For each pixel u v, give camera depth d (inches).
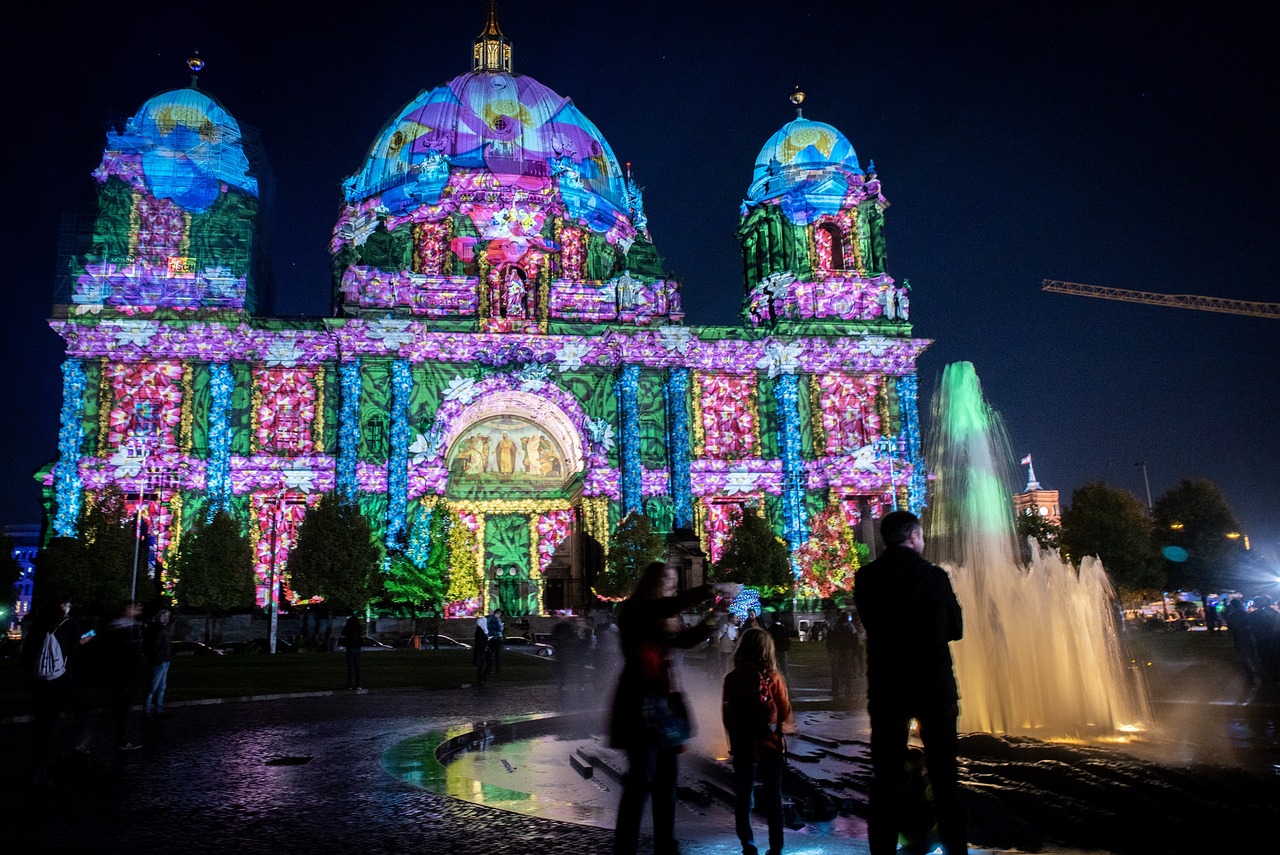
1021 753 592.7
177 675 1488.7
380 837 414.9
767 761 389.1
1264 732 699.4
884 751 331.6
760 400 3356.3
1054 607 784.9
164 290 3083.2
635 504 3142.2
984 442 1327.5
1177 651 1665.8
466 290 3289.9
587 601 3117.6
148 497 2935.5
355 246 3690.9
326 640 2593.5
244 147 3457.2
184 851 393.7
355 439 3019.2
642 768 322.7
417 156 3725.4
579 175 3826.3
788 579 2945.4
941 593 334.0
